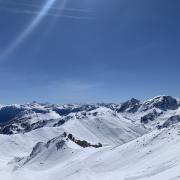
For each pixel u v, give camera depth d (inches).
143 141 4404.5
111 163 4119.1
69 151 5871.1
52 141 6653.5
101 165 4160.9
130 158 4005.9
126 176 3107.8
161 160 3270.2
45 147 6569.9
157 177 2496.3
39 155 6127.0
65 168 4640.8
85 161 4547.2
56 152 5979.3
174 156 3169.3
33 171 5315.0
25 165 5866.1
